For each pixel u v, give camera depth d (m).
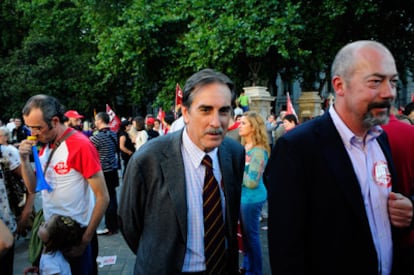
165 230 1.81
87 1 17.83
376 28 13.57
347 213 1.54
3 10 22.44
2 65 21.44
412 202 1.63
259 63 13.79
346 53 1.56
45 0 20.36
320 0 12.67
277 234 1.61
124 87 22.28
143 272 1.81
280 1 12.37
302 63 13.46
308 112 14.20
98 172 2.55
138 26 13.54
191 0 13.57
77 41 22.03
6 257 2.36
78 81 21.44
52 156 2.52
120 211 1.95
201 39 12.30
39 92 20.28
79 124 6.80
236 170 2.05
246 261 3.64
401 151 2.00
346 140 1.62
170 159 1.85
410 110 4.55
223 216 1.92
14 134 12.93
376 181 1.63
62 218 2.41
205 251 1.85
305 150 1.61
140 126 8.13
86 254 2.65
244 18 12.14
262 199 3.55
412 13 13.11
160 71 15.90
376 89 1.47
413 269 1.69
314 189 1.59
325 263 1.56
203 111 1.71
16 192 3.16
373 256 1.53
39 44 20.84
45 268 2.33
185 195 1.82
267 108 12.32
